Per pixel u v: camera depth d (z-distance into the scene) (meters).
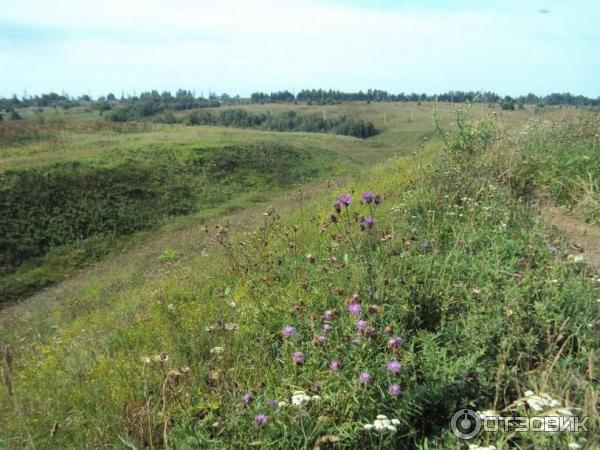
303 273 5.07
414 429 2.83
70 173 25.92
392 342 3.08
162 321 5.62
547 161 7.54
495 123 8.91
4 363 3.39
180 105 135.12
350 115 124.06
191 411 3.23
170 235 22.92
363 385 2.85
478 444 2.53
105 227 23.23
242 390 3.27
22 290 17.66
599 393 2.77
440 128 8.91
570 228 5.95
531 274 4.07
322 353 3.31
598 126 9.36
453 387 2.97
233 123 97.69
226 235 7.13
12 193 22.80
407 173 9.94
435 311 3.86
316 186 32.59
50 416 4.05
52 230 21.73
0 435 3.96
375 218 6.44
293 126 99.12
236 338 4.12
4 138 36.31
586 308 3.59
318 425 2.70
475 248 5.00
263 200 30.09
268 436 2.68
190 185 30.17
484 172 7.18
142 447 3.00
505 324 3.46
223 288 6.10
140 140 38.34
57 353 6.64
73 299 14.61
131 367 4.35
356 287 4.16
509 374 3.02
